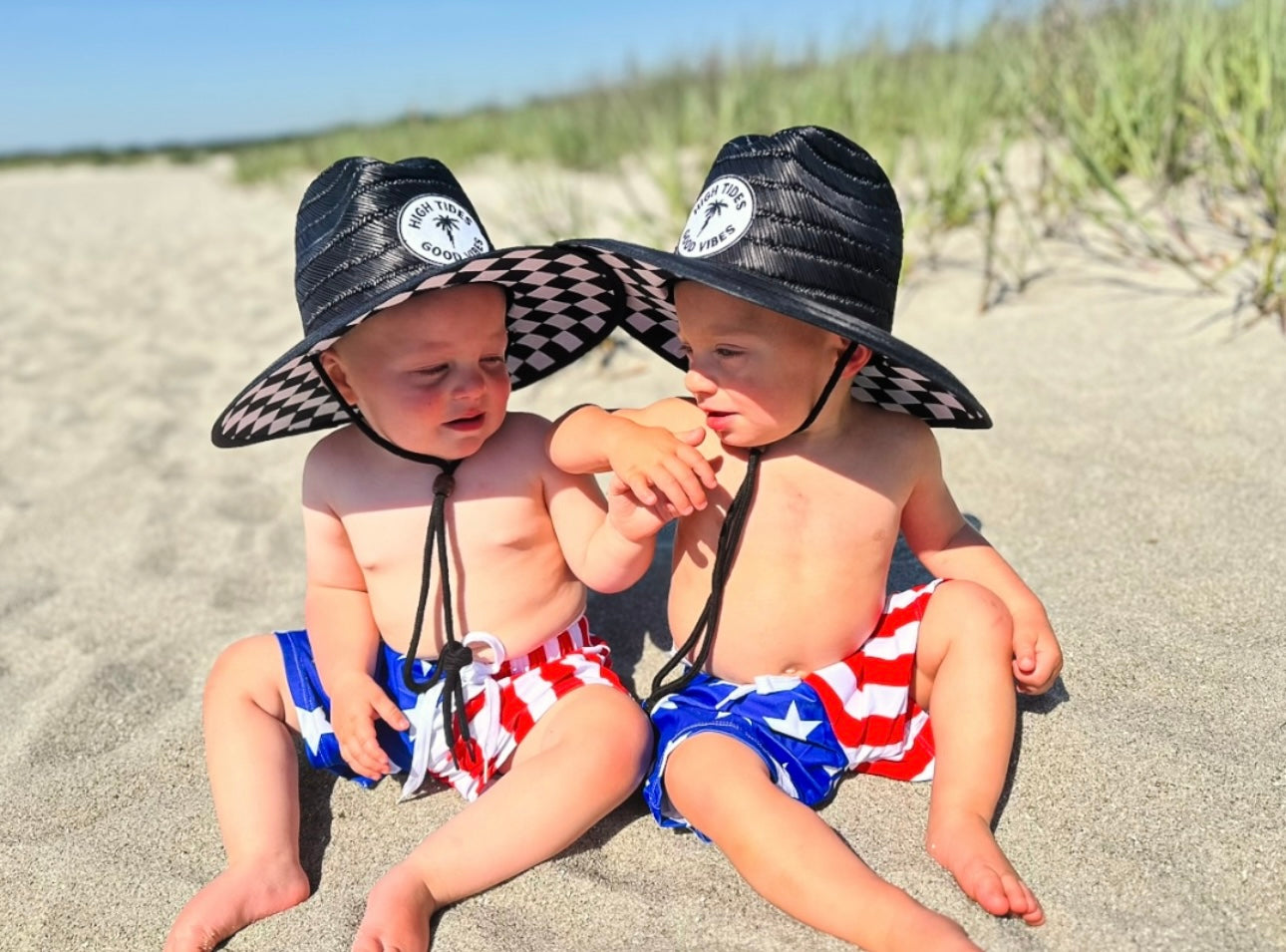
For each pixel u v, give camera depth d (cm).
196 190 656
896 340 68
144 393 201
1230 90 174
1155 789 72
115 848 79
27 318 281
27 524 143
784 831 66
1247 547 97
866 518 77
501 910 69
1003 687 73
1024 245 178
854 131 227
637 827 76
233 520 138
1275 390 124
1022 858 69
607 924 67
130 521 140
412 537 81
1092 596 94
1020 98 207
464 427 76
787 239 70
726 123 248
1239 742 75
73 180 915
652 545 79
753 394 72
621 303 82
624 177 297
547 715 78
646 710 80
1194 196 179
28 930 72
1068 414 127
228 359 221
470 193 367
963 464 121
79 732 94
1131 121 182
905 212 191
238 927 70
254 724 80
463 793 80
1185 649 85
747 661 78
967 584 78
